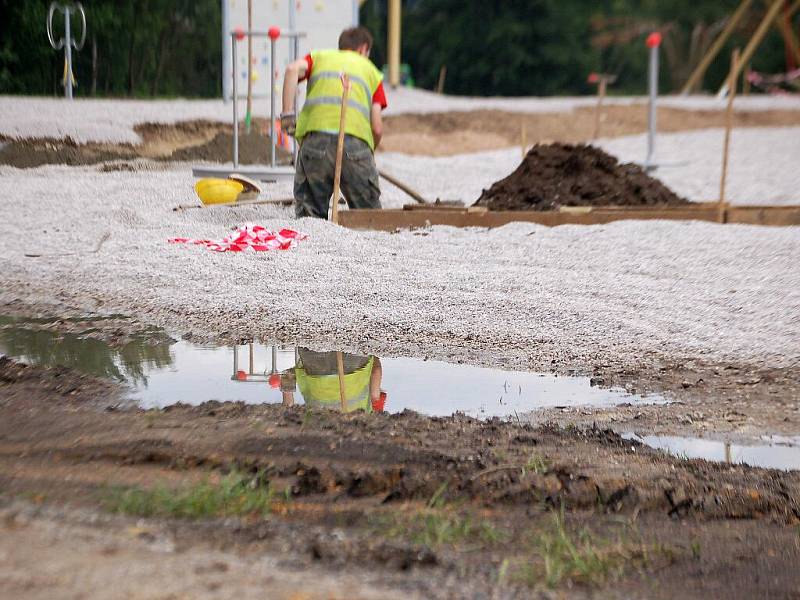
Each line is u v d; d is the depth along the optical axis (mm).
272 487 15266
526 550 13391
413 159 68875
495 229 37875
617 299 28656
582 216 39219
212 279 31203
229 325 26812
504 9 185750
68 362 23484
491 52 186125
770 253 33031
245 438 17734
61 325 26703
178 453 16703
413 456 17062
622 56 184875
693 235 35688
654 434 19203
